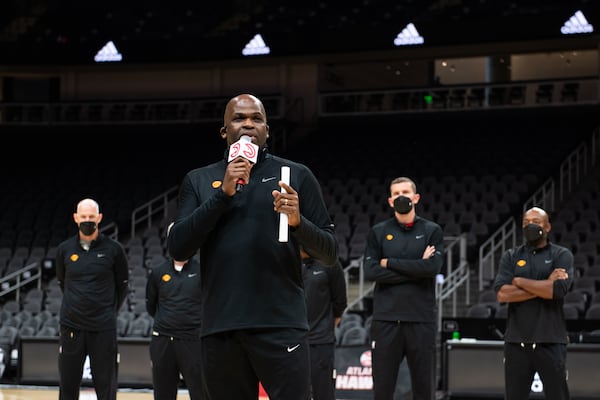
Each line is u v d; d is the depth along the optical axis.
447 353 9.95
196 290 7.42
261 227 3.41
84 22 25.52
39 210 20.27
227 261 3.38
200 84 24.97
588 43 21.70
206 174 3.62
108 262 7.69
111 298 7.76
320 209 3.60
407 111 22.97
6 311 14.91
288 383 3.33
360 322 12.43
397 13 24.09
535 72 23.94
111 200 20.53
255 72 24.69
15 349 12.76
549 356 6.36
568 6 21.72
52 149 23.25
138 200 20.48
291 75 24.44
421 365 6.61
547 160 19.48
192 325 7.40
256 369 3.38
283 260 3.40
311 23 24.58
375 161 20.83
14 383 12.05
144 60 22.62
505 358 6.56
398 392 9.48
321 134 22.98
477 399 9.85
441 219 16.97
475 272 15.38
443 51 22.83
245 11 25.94
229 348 3.38
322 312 7.19
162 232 18.72
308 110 24.22
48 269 17.47
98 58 22.73
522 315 6.41
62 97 25.31
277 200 3.27
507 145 20.52
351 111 24.03
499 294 6.48
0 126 23.95
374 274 6.65
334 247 3.53
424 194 18.02
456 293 14.73
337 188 19.28
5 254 18.23
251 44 22.03
